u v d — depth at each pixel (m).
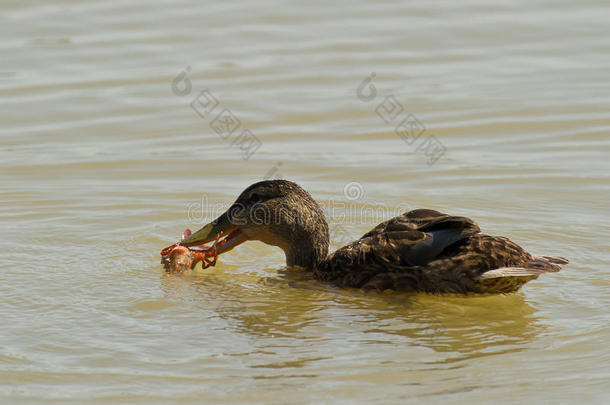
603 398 7.96
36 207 14.60
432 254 10.54
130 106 20.47
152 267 11.99
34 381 8.42
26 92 21.34
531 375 8.44
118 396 8.12
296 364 8.74
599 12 26.00
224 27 25.55
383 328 9.70
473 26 25.12
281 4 27.45
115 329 9.69
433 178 16.00
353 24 25.61
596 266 11.69
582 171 16.03
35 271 11.66
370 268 11.02
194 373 8.56
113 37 24.75
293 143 18.27
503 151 17.42
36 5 27.42
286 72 22.33
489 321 9.89
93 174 16.52
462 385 8.26
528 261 10.30
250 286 11.34
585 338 9.27
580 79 21.34
